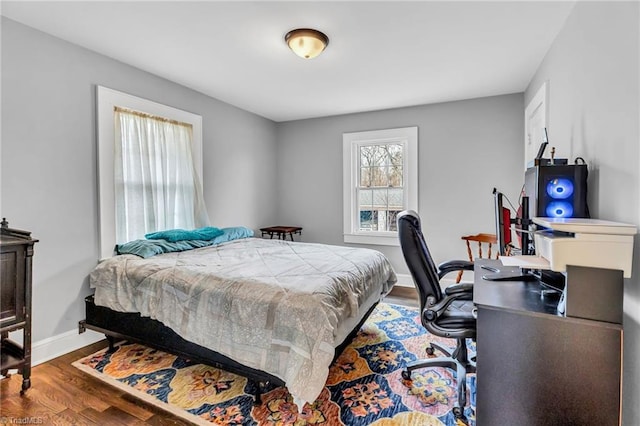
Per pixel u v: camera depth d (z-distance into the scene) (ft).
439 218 12.93
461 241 12.63
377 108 13.61
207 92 11.60
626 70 4.36
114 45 8.01
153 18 6.82
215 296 6.20
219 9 6.50
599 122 5.21
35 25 7.06
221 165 12.71
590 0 5.62
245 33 7.47
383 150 14.17
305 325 5.32
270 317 5.58
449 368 6.65
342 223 14.90
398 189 13.88
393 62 9.04
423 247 6.03
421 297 5.87
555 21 6.92
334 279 6.49
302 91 11.48
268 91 11.46
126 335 7.36
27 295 6.19
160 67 9.37
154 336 6.96
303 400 4.90
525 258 4.83
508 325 4.22
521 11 6.57
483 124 12.10
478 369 4.38
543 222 4.46
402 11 6.58
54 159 7.53
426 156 13.07
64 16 6.72
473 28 7.24
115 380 6.59
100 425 5.28
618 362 3.77
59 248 7.64
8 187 6.78
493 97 11.92
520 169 11.59
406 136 13.39
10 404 5.81
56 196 7.57
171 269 7.16
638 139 4.05
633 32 4.18
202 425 5.29
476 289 5.11
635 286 4.05
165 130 10.27
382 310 10.62
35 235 7.21
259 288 6.03
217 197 12.54
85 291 8.14
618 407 3.77
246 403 5.85
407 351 7.79
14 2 6.19
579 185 5.42
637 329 4.01
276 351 5.42
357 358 7.45
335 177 14.98
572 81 6.48
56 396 6.06
